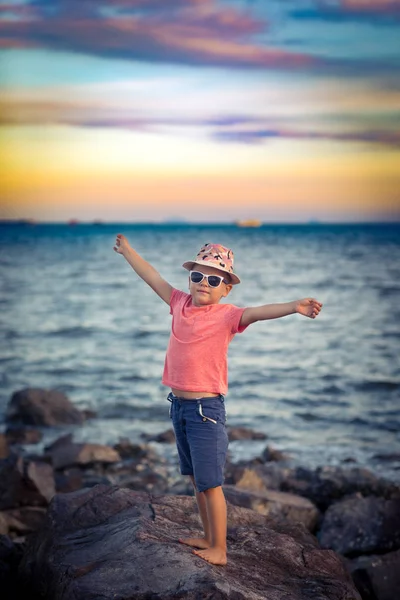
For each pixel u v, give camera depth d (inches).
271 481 391.2
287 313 162.4
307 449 515.2
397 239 6279.5
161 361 888.9
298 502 326.6
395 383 761.6
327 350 987.3
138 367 844.6
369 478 382.0
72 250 4448.8
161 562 158.2
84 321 1289.4
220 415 168.4
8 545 210.7
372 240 6092.5
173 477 425.7
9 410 585.3
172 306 181.0
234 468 397.7
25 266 2974.9
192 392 167.6
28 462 352.8
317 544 204.5
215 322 169.0
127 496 203.9
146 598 145.9
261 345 1030.4
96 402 658.8
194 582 149.6
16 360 885.8
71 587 152.9
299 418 615.5
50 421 575.8
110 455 455.5
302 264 3125.0
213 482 164.7
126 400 669.3
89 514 194.4
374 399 694.5
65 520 192.2
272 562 178.5
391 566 258.2
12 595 190.9
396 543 301.1
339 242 5708.7
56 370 824.9
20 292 1873.8
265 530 196.1
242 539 189.2
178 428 171.8
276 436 553.9
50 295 1796.3
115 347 1000.2
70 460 441.7
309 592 163.8
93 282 2219.5
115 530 181.5
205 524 173.6
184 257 3617.1
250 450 509.0
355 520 312.7
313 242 5718.5
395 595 251.1
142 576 153.6
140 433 556.4
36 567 184.2
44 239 6614.2
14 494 332.5
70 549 175.0
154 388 726.5
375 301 1670.8
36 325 1227.9
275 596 155.4
